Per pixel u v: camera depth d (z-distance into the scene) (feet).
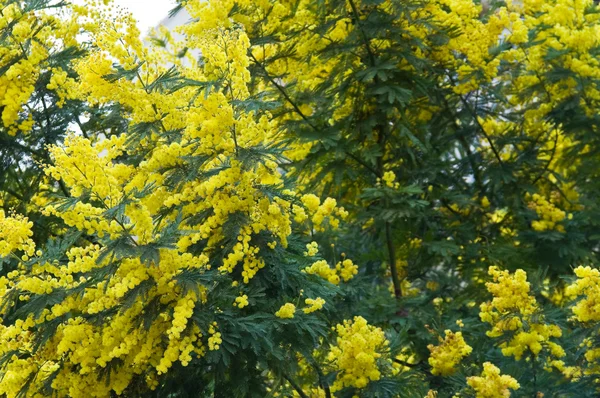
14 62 19.52
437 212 24.57
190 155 14.58
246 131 14.17
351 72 23.07
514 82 27.09
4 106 20.13
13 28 18.97
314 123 22.97
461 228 25.22
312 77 23.22
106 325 14.02
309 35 21.97
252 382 15.46
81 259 13.46
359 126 22.72
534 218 25.05
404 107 23.24
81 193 13.24
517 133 27.25
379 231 24.76
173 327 12.87
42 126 21.40
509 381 14.05
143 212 13.12
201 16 17.06
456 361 17.01
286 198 15.64
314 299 16.42
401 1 21.49
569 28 25.48
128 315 13.53
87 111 21.81
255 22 20.53
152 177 14.66
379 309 21.71
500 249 24.20
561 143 27.58
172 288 13.70
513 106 27.43
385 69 21.84
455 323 21.18
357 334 16.42
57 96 21.09
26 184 21.79
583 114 25.40
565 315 16.67
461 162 26.89
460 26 23.75
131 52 14.76
